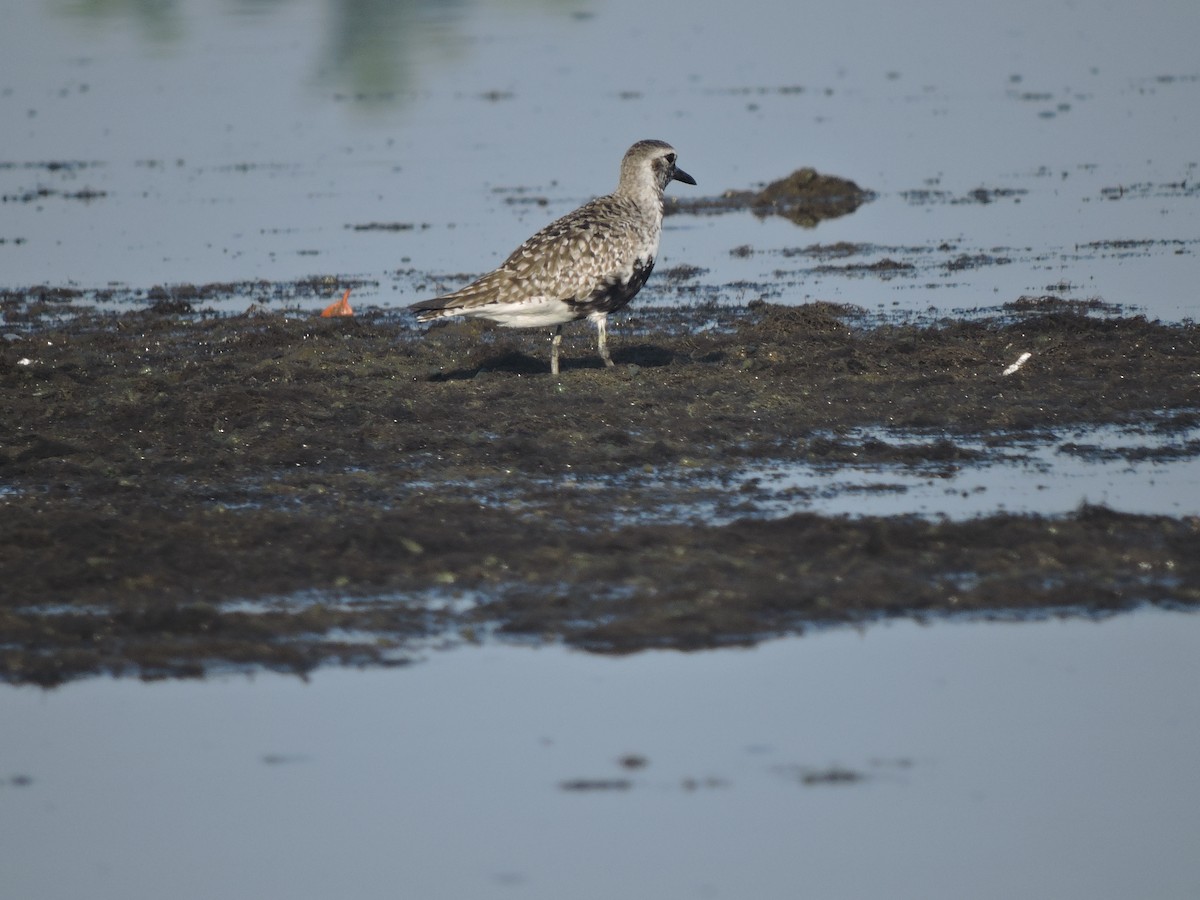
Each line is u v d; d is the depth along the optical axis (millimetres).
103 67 44031
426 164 31422
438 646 9984
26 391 16266
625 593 10555
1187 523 11492
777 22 51750
